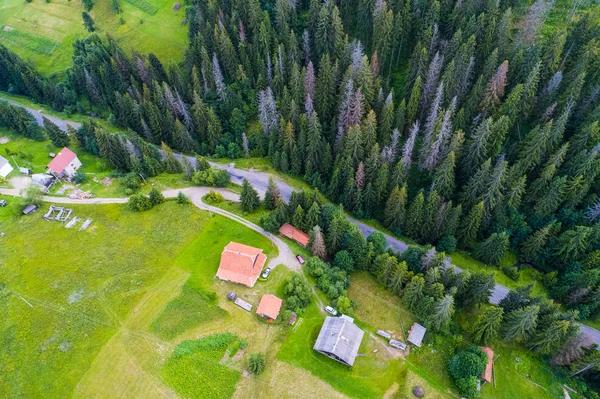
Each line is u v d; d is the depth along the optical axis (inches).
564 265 3331.7
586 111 3545.8
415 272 2972.4
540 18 3949.3
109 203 3641.7
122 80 4906.5
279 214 3326.8
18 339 2655.0
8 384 2456.9
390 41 4173.2
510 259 3528.5
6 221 3496.6
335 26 4242.1
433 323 2714.1
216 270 3031.5
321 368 2522.1
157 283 2945.4
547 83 3671.3
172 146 4694.9
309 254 3191.4
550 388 2655.0
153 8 6043.3
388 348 2674.7
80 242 3284.9
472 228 3420.3
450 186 3521.2
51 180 3853.3
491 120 3267.7
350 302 2851.9
